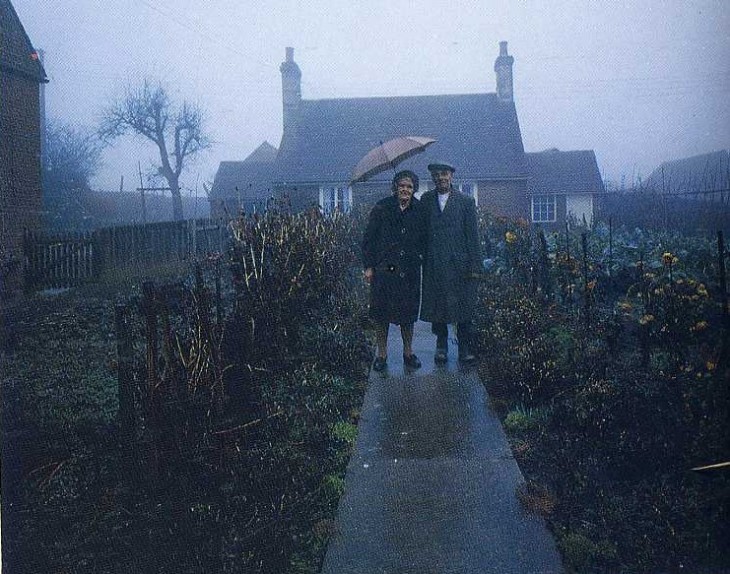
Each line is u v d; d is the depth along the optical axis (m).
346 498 3.49
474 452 4.01
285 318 5.73
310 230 7.07
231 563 2.93
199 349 3.98
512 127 26.72
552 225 28.92
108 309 8.91
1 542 3.11
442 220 5.85
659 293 5.28
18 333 7.35
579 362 5.02
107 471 3.65
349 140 26.73
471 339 6.43
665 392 4.33
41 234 12.60
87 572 2.90
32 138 13.70
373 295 5.81
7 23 13.04
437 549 3.02
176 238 14.21
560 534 3.09
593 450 3.83
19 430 4.25
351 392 5.17
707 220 11.86
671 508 3.19
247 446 4.00
